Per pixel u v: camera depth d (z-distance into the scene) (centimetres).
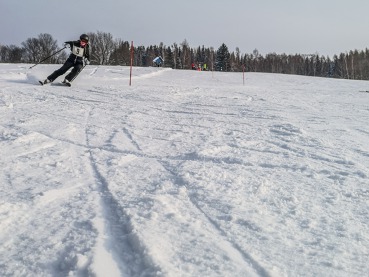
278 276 184
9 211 251
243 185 310
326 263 196
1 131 494
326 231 232
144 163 378
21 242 214
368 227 238
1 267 190
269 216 252
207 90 1141
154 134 519
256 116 679
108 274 182
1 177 323
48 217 246
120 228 232
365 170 361
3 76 1239
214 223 240
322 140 490
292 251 207
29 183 311
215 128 564
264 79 1923
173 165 369
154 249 201
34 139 462
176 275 181
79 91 977
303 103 913
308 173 349
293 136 509
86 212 254
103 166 363
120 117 643
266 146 453
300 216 254
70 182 315
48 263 193
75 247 206
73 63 1095
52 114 643
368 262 197
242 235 224
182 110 735
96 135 504
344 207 270
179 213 253
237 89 1238
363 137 525
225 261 195
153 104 802
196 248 207
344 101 998
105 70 1848
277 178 333
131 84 1230
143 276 181
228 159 392
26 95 859
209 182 315
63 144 449
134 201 273
